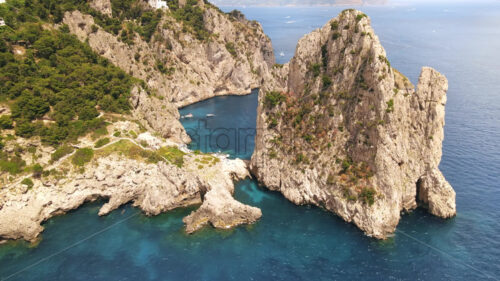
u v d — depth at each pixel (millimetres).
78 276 57281
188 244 64438
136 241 65312
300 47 80125
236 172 88062
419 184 71938
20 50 91062
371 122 67938
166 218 72000
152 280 56344
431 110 67938
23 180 70375
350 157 72375
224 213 69312
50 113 81625
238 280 56281
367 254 61125
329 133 75250
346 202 69812
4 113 77000
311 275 57031
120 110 94125
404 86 70875
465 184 79312
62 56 97250
